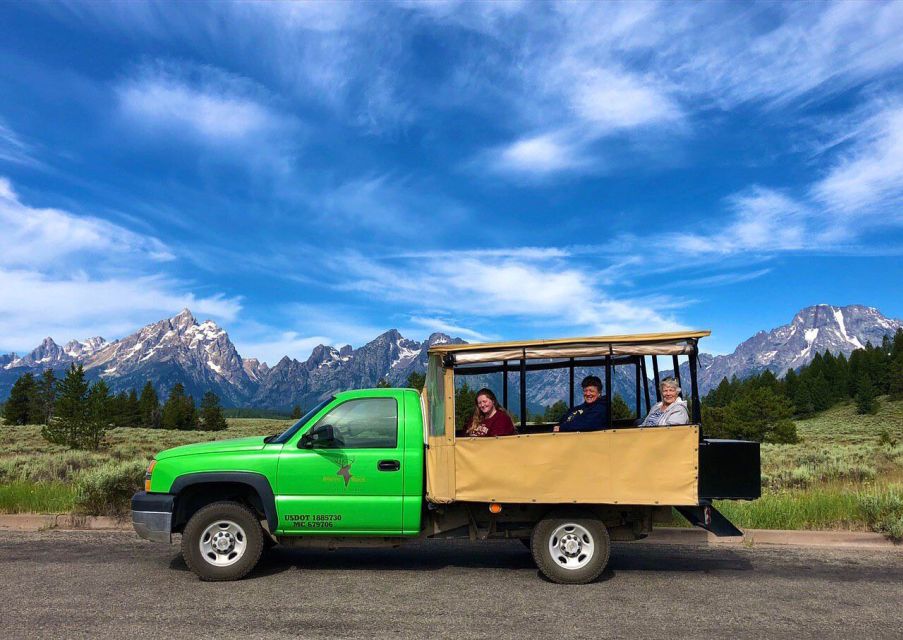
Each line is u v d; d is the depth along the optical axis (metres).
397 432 6.97
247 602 5.87
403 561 7.65
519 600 6.08
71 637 4.89
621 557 8.03
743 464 6.63
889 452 25.66
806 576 7.12
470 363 6.92
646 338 6.73
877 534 8.98
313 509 6.75
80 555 7.67
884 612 5.82
